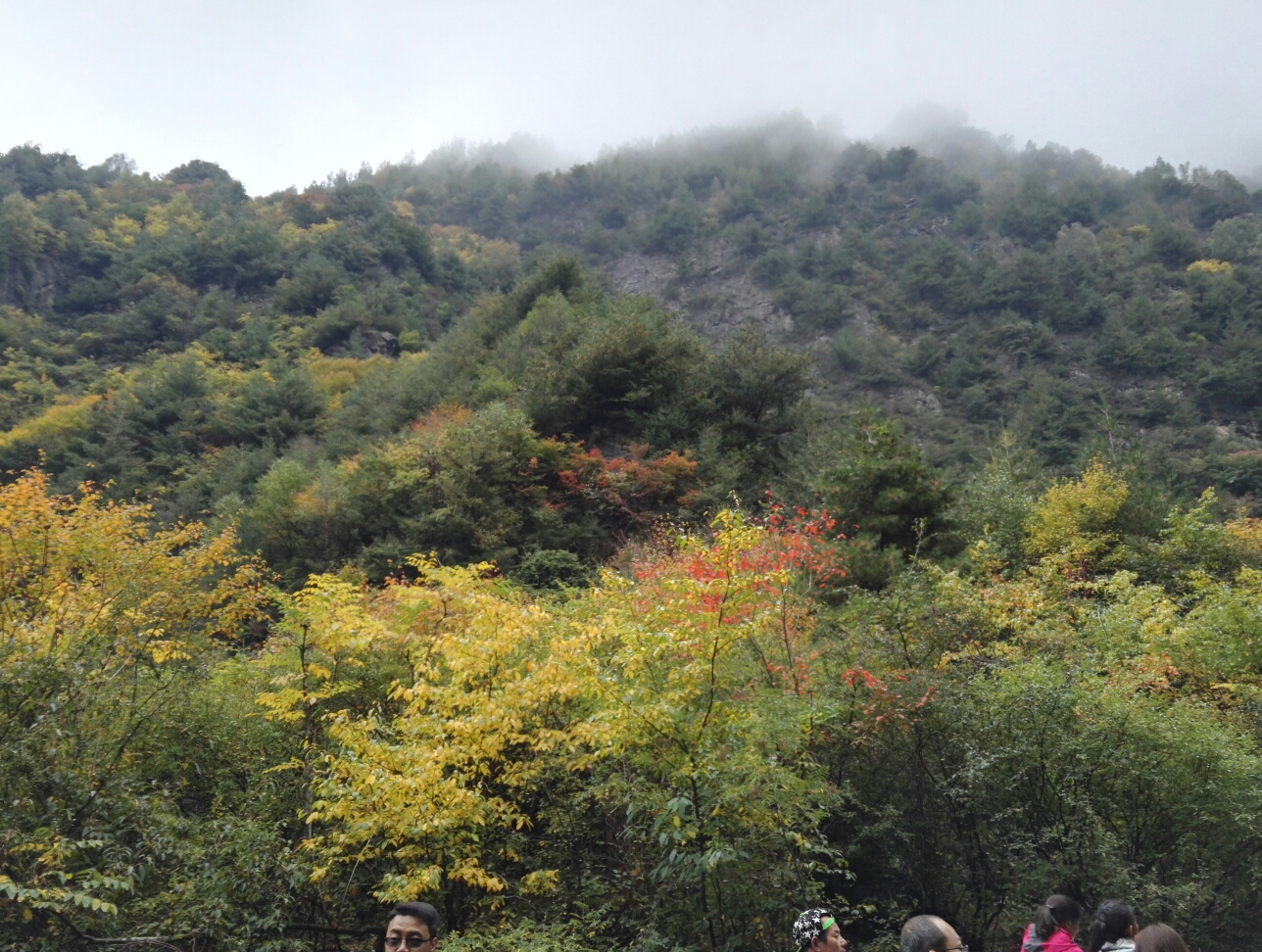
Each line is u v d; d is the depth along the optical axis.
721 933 6.72
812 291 110.69
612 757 7.56
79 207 104.62
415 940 4.27
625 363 31.67
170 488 43.06
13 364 69.31
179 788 8.38
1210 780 7.47
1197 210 131.75
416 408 37.69
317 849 7.27
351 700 9.57
